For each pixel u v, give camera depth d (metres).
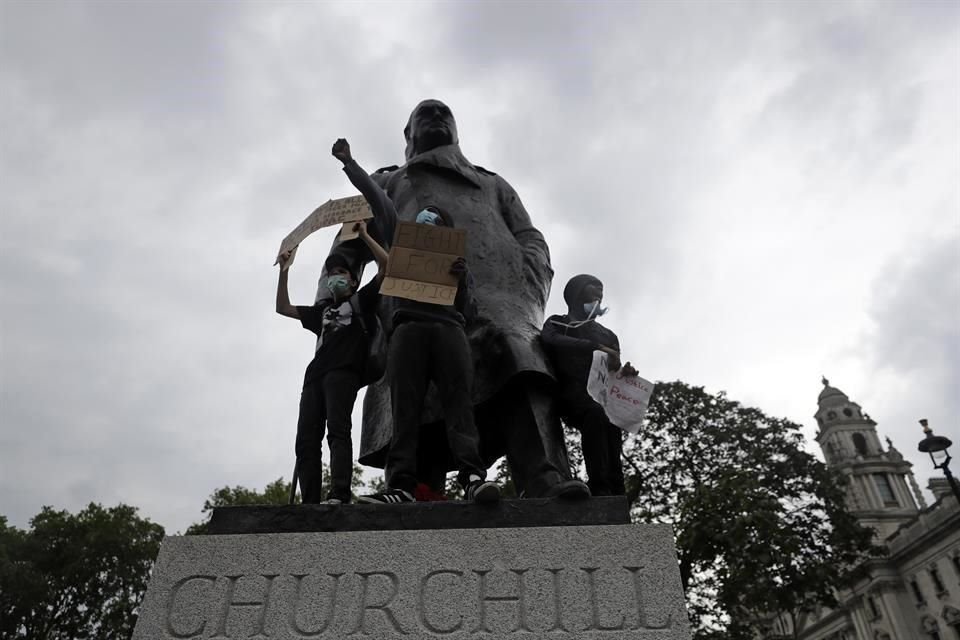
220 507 2.63
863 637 43.66
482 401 3.44
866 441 60.34
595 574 2.33
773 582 16.48
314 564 2.38
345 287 3.41
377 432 3.95
